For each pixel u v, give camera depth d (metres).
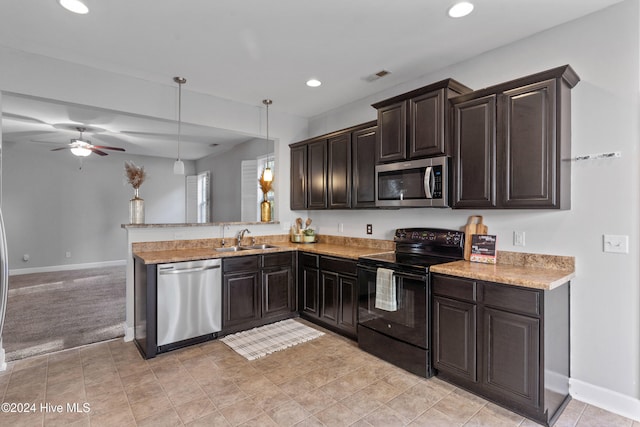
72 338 3.34
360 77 3.33
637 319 2.09
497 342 2.15
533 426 1.99
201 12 2.25
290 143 4.56
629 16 2.11
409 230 3.29
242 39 2.60
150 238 3.49
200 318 3.19
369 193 3.43
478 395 2.31
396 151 2.99
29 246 6.66
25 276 6.30
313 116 4.63
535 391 2.00
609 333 2.18
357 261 3.14
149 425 2.00
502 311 2.13
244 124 4.10
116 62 2.97
